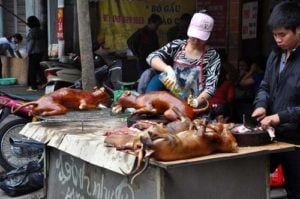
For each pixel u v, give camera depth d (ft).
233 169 9.39
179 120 9.38
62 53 34.32
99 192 10.36
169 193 8.70
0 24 51.19
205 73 12.23
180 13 30.04
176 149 8.28
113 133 9.59
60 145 10.57
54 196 12.05
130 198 9.44
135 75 22.33
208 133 8.66
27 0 44.91
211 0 26.13
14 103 18.53
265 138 9.68
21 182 17.16
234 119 18.66
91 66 17.75
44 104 11.06
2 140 18.79
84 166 10.86
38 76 38.17
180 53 12.40
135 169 8.38
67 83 23.95
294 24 10.08
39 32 37.55
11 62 43.50
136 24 30.68
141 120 10.07
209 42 26.12
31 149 18.72
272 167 11.41
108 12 30.63
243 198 9.61
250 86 19.97
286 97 10.53
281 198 15.31
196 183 8.95
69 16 34.78
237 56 25.31
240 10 25.20
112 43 30.68
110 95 12.53
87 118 11.28
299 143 10.64
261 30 24.53
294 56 10.39
